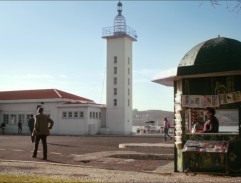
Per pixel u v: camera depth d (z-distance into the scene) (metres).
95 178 10.80
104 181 10.12
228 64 11.39
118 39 60.84
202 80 12.18
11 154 18.84
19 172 11.87
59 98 55.62
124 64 60.34
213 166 11.81
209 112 12.08
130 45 62.84
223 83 11.90
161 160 16.84
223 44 11.74
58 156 18.08
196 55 11.92
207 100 12.07
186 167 12.19
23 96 58.75
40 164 14.25
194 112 12.73
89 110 54.78
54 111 55.78
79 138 39.50
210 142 11.85
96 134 55.78
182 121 12.38
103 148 23.52
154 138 41.72
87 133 53.81
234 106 11.73
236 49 11.62
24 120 57.72
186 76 12.12
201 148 11.82
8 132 58.50
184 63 12.27
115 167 14.34
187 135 12.29
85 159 16.42
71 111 54.91
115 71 60.75
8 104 59.03
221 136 11.82
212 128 11.95
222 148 11.54
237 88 11.71
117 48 60.88
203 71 11.68
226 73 11.71
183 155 12.24
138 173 12.12
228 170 11.59
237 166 11.56
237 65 11.33
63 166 13.75
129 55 62.38
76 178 10.74
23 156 17.88
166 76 12.54
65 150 21.67
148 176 11.39
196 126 12.66
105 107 60.25
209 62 11.63
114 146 25.67
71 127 54.62
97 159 16.55
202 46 12.03
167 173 12.17
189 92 12.32
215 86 11.99
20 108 58.12
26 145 25.31
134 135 52.34
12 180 9.84
